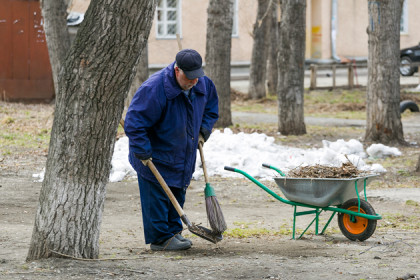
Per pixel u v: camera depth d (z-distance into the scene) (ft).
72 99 22.40
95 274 21.57
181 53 25.17
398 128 69.92
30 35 106.83
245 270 22.54
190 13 152.76
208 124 27.58
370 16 69.41
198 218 37.68
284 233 32.30
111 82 22.26
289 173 30.32
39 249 23.40
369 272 22.24
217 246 28.58
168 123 25.96
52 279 20.76
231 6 80.43
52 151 23.09
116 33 21.85
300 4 74.84
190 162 26.91
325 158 52.13
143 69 81.41
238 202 43.34
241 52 160.86
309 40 172.14
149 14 22.26
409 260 24.64
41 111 95.55
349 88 132.46
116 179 50.06
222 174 52.65
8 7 105.29
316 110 108.99
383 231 32.40
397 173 53.98
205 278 21.27
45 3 75.61
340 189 28.27
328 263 24.00
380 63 69.15
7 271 21.84
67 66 22.38
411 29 179.01
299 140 72.23
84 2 119.14
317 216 30.91
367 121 71.10
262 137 63.93
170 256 25.81
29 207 40.63
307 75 163.02
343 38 171.83
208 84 27.55
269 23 120.16
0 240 29.71
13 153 60.85
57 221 23.18
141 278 21.22
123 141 59.52
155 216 27.09
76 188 23.02
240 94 124.67
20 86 106.83
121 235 32.14
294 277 21.48
